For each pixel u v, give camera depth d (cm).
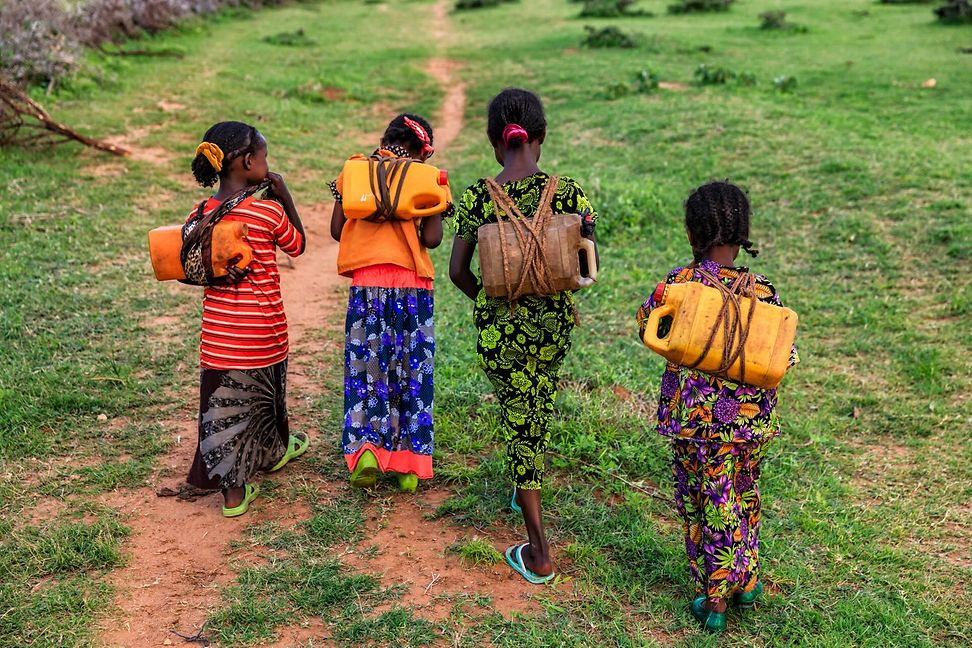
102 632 316
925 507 420
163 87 1473
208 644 312
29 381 510
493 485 421
